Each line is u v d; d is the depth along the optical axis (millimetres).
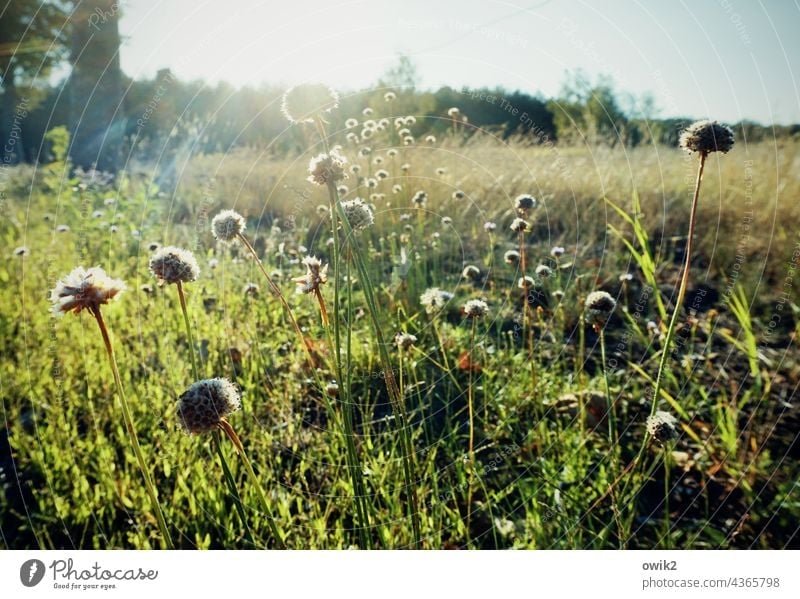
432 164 6281
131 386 3260
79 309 1762
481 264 5039
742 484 2570
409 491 2295
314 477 2801
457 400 3283
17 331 3867
